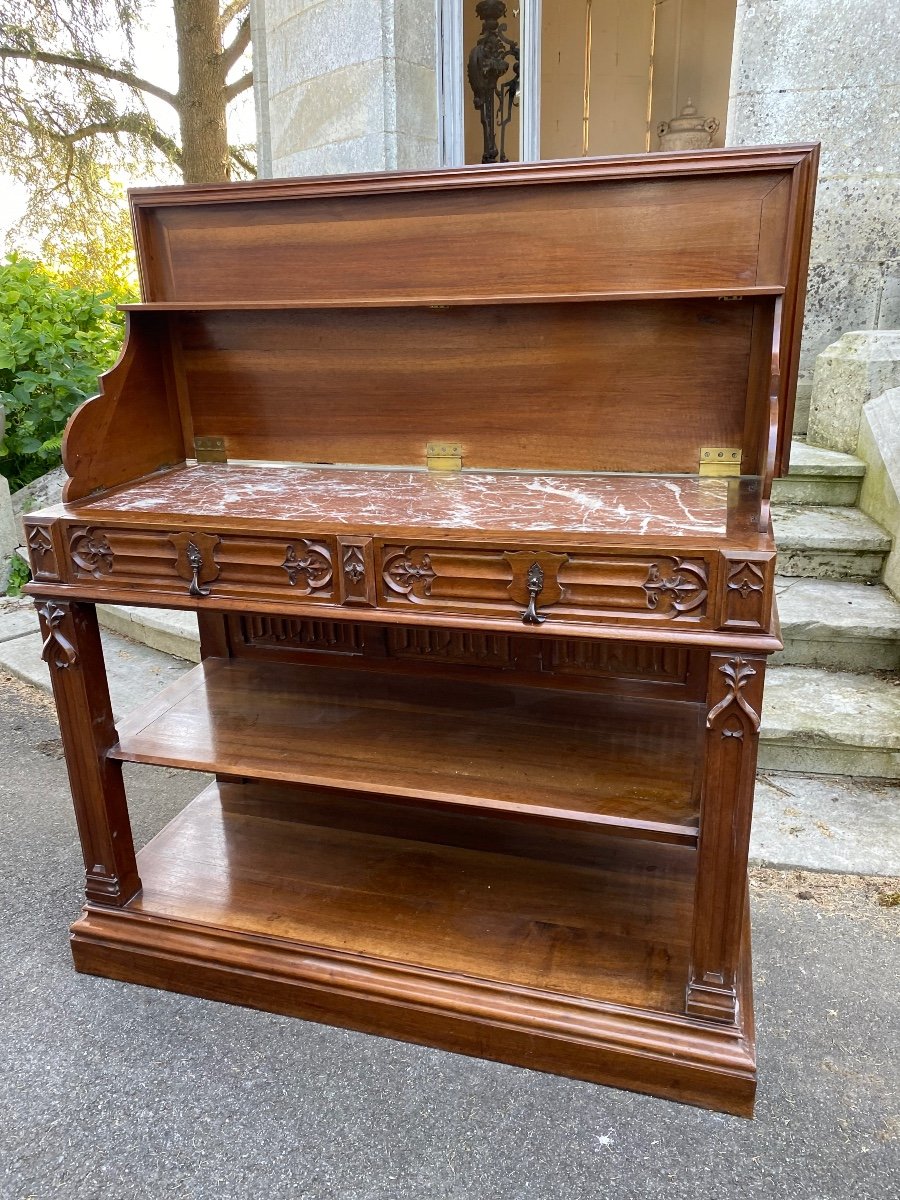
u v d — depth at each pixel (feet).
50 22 25.36
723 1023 4.66
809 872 6.48
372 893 5.86
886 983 5.47
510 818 4.99
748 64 10.59
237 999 5.49
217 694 6.28
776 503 10.09
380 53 11.55
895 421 9.05
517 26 15.05
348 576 4.44
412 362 5.74
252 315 5.90
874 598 8.68
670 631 4.06
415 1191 4.25
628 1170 4.33
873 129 10.42
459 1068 5.00
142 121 27.32
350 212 5.53
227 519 4.72
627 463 5.58
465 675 6.40
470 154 15.71
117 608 11.32
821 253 10.98
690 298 4.77
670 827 4.48
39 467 14.58
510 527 4.41
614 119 20.49
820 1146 4.42
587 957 5.22
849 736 7.32
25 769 8.55
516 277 5.40
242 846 6.45
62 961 5.91
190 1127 4.62
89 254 28.78
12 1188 4.28
